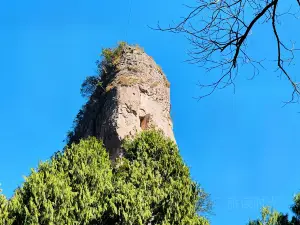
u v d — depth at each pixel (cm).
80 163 2647
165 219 2258
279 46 660
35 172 2275
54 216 2036
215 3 639
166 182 2759
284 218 2442
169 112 5109
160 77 5300
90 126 4906
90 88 5600
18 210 2050
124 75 5041
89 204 2208
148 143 3162
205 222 2375
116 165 3139
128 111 4541
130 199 2297
